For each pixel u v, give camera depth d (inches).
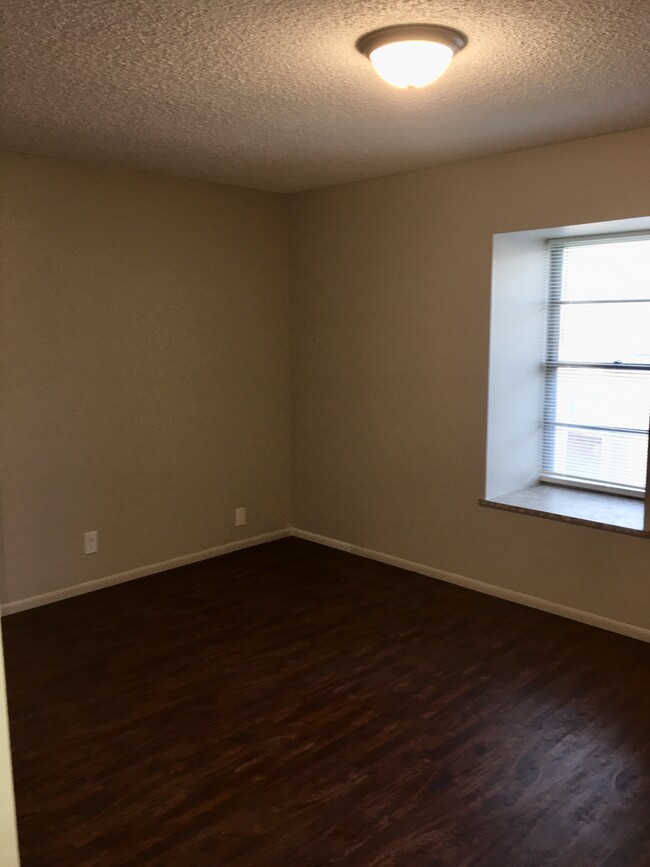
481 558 154.7
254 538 189.6
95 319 150.8
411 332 160.7
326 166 149.8
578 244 150.7
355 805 87.1
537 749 98.3
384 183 160.9
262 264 181.2
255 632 136.2
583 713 107.3
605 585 135.1
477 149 135.3
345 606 148.4
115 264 152.6
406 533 169.2
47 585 150.1
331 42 82.4
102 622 140.9
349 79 94.3
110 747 99.2
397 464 168.6
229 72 92.0
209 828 83.3
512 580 149.8
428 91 99.7
